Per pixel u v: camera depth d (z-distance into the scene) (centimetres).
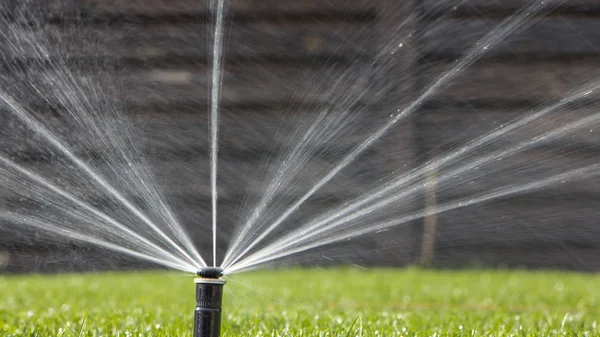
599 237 1071
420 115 979
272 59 989
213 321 368
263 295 900
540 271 1103
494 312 718
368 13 972
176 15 945
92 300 831
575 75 1007
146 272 1204
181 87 955
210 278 370
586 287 994
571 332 525
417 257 1088
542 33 1005
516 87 991
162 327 545
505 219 1070
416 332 541
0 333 524
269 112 989
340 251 995
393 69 966
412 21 962
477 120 993
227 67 991
